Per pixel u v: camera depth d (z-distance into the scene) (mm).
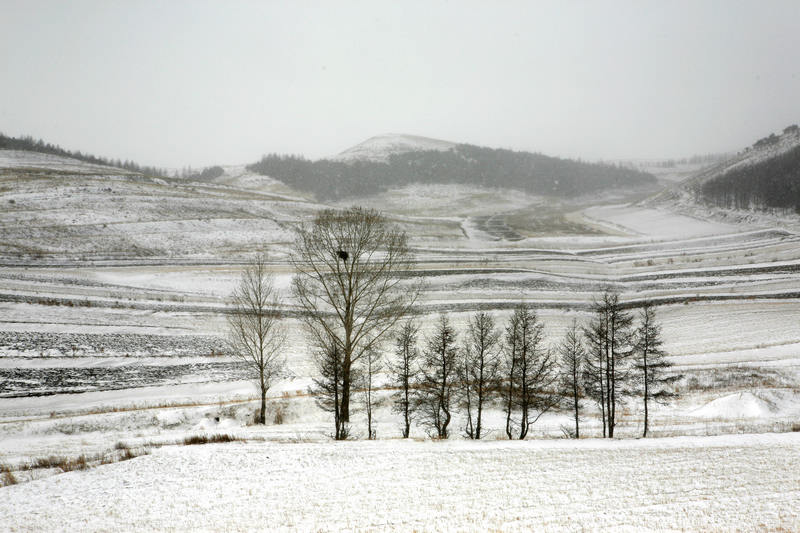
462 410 35969
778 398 37156
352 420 34500
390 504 19141
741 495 19328
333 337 33938
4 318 49000
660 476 21156
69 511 19141
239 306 56188
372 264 47125
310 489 20594
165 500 19906
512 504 18953
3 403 35969
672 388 41000
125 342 47688
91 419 33188
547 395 36594
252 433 30641
